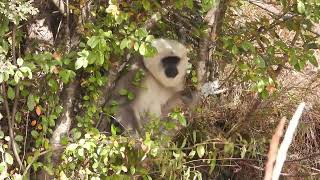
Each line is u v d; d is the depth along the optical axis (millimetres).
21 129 6016
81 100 6066
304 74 8336
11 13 4863
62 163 5707
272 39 6867
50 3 5961
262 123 7523
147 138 5605
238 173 7570
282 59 6367
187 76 7113
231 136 7285
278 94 7363
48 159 5582
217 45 6375
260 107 7383
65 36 5812
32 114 6039
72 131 5797
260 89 5961
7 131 5910
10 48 5629
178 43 6996
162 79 6836
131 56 6695
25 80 5605
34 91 5750
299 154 8055
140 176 6254
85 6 5676
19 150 5695
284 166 7715
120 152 5523
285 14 6238
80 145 5367
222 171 7516
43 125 5609
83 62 5137
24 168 5602
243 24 6855
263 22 6336
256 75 5988
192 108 6895
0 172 5238
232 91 7746
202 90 6977
